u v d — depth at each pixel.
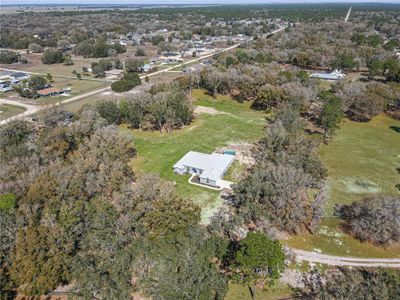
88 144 54.84
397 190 51.34
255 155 62.34
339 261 37.22
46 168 46.22
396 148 66.25
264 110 87.62
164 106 71.94
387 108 87.38
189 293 27.75
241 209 42.81
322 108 76.69
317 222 42.94
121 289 29.22
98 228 34.81
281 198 41.56
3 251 31.97
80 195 41.22
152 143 68.50
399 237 39.81
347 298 27.61
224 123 78.94
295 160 52.03
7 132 61.91
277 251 31.25
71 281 33.19
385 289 27.41
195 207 39.62
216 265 35.59
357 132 74.06
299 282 34.34
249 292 33.19
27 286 31.08
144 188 41.34
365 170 57.69
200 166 55.66
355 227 41.03
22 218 34.28
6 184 41.59
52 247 32.38
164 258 31.02
